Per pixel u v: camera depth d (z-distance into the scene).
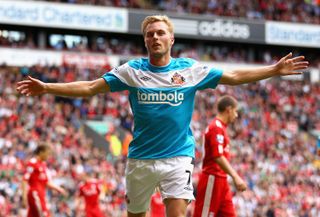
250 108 36.66
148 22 6.09
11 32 38.50
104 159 23.31
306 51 47.31
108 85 6.08
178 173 6.08
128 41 41.91
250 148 30.31
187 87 6.10
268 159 29.69
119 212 20.05
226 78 6.11
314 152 33.16
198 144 27.83
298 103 39.19
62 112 29.30
